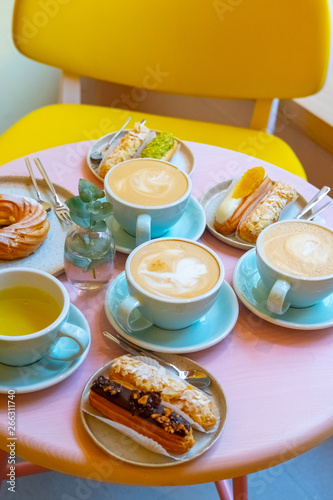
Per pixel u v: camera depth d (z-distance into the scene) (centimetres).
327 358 70
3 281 67
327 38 133
